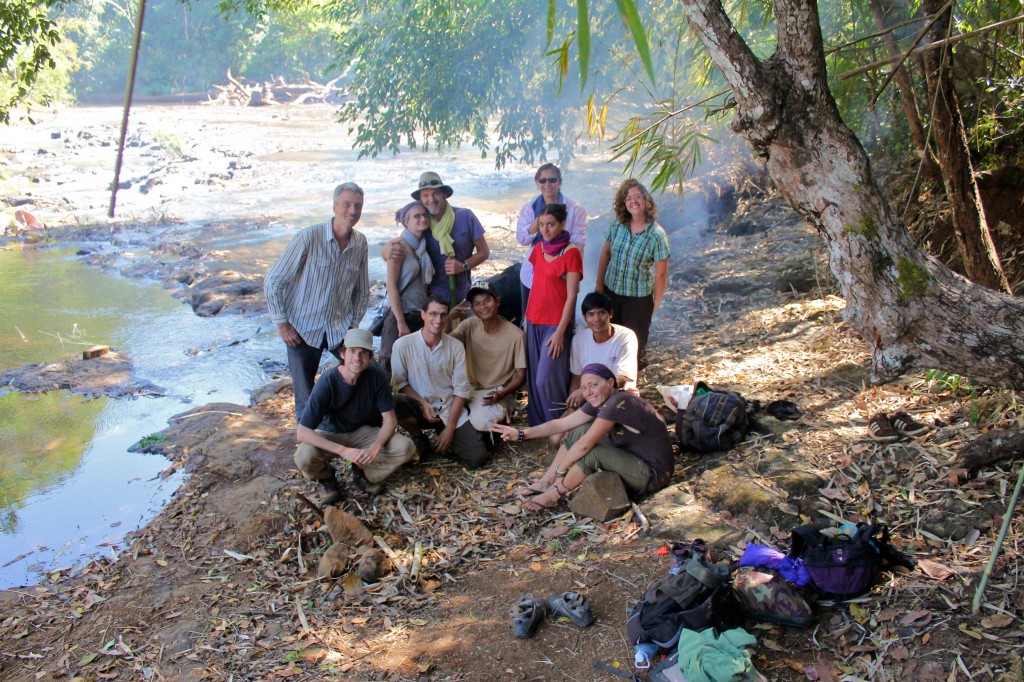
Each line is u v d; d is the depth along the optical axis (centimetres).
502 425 536
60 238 1385
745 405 527
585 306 514
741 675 321
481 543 462
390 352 630
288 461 569
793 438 500
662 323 773
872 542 366
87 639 408
